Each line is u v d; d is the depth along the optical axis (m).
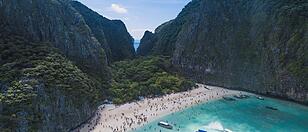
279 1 163.00
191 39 187.38
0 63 91.81
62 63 102.38
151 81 147.62
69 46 125.00
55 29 123.00
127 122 102.12
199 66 177.75
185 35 192.50
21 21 113.12
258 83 152.25
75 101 94.44
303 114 120.06
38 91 82.69
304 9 150.12
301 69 136.62
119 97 125.88
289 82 139.38
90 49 134.38
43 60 98.25
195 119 110.06
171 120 107.69
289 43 146.00
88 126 96.25
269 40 156.00
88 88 104.94
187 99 135.12
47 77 89.19
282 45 149.12
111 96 125.19
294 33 147.00
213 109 123.38
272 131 101.69
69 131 90.25
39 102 81.31
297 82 136.12
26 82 82.81
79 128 94.19
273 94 145.50
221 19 180.50
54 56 104.19
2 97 76.69
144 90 134.75
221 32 176.62
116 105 118.75
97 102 110.81
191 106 125.62
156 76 154.25
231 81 162.88
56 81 90.62
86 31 138.38
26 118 76.38
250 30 168.25
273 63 149.62
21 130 74.31
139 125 100.50
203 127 101.75
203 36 182.25
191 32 189.38
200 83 173.00
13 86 81.06
